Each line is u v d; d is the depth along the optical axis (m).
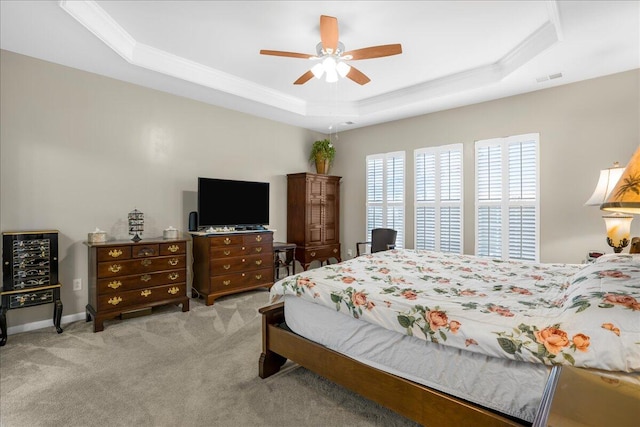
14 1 2.27
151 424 1.77
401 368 1.66
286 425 1.77
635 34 2.66
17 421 1.78
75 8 2.44
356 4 2.57
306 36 3.08
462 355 1.47
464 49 3.33
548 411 0.79
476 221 4.45
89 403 1.95
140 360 2.50
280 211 5.49
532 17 2.75
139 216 3.58
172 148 4.13
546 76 3.53
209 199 4.21
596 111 3.56
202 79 3.78
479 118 4.41
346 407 1.93
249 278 4.32
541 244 3.94
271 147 5.32
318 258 5.50
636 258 1.89
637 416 0.75
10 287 2.83
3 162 2.99
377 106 4.85
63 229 3.32
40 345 2.77
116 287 3.22
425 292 1.87
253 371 2.35
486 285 2.04
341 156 6.09
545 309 1.54
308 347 2.05
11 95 3.02
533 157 3.98
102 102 3.56
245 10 2.66
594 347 1.14
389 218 5.39
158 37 3.11
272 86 4.41
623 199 0.75
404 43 3.20
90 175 3.49
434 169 4.85
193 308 3.81
